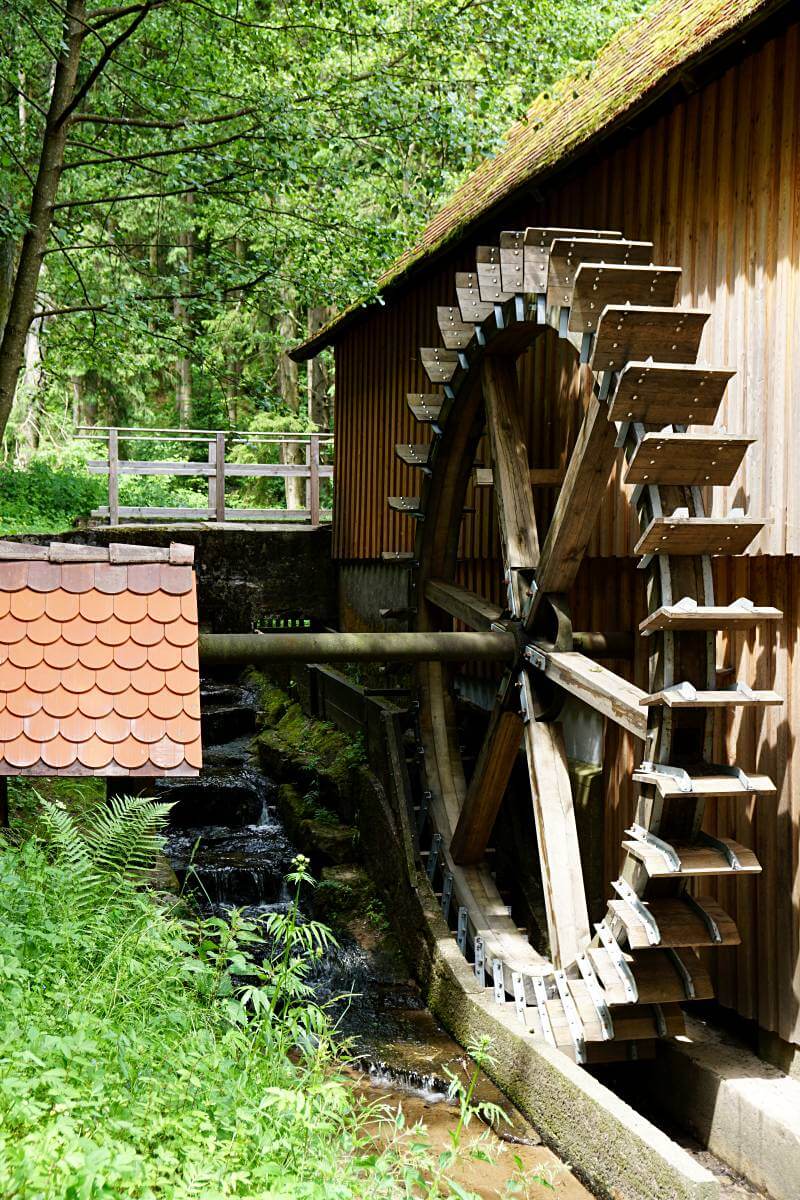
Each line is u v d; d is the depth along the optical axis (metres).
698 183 6.08
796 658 5.50
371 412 12.09
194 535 13.89
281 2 9.79
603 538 7.12
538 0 9.18
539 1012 5.99
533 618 6.96
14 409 22.61
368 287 9.55
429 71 9.48
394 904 8.19
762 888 5.75
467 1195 3.23
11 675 4.63
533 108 10.80
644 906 5.35
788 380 5.35
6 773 4.36
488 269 6.83
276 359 25.02
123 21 10.24
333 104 9.31
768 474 5.51
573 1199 5.05
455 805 8.19
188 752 4.50
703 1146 5.57
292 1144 3.10
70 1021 3.17
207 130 9.92
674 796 5.21
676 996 5.47
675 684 5.41
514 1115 5.82
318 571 14.14
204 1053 3.47
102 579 4.98
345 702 10.45
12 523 17.58
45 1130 2.57
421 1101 5.96
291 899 8.95
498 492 7.39
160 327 10.02
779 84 5.39
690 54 5.50
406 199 9.70
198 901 8.57
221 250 9.98
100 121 8.84
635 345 5.61
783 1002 5.55
